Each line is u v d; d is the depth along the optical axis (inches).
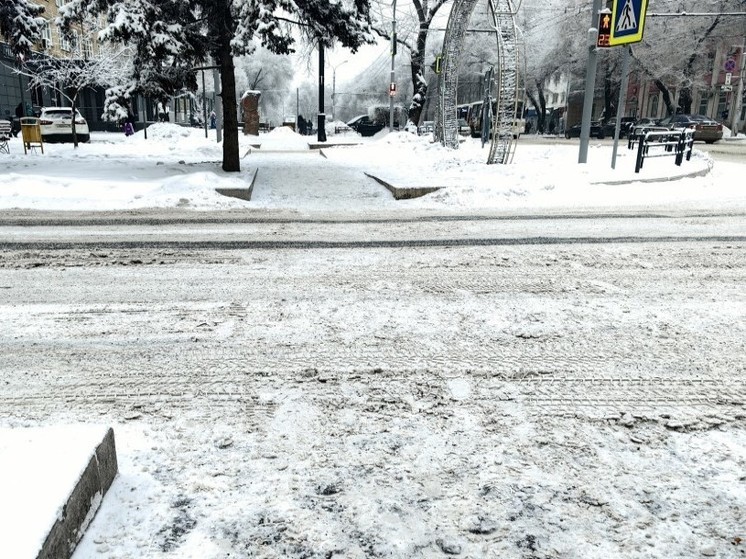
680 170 530.6
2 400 109.7
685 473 87.9
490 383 118.0
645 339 143.1
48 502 64.8
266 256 231.9
